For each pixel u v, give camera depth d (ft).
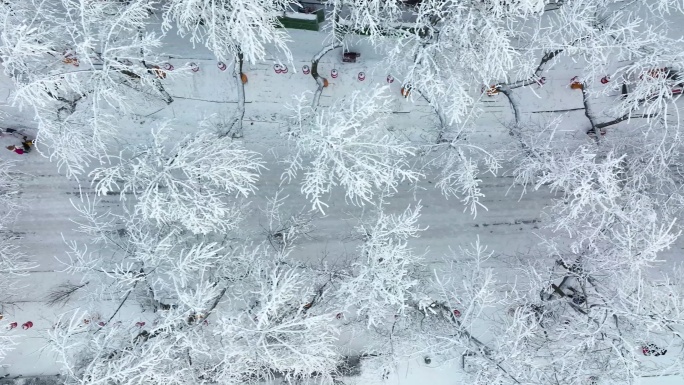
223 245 40.16
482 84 42.37
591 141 43.19
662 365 38.68
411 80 35.32
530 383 33.45
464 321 35.73
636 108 37.91
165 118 44.14
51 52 31.71
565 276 40.45
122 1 34.30
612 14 36.65
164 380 31.73
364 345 44.50
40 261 44.73
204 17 31.76
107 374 29.96
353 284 34.55
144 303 39.96
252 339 32.68
